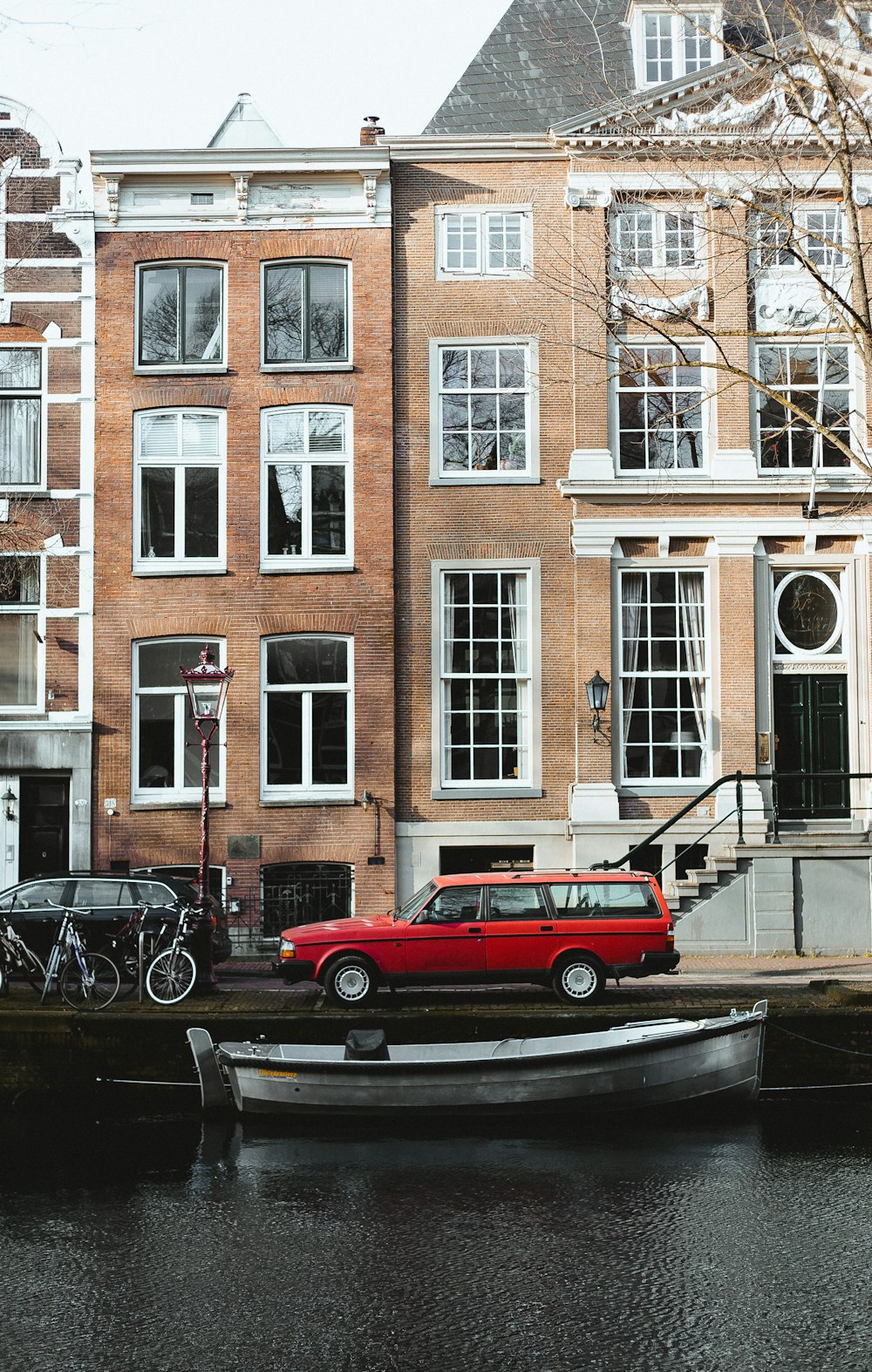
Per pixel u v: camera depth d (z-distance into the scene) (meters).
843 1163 13.80
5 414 23.64
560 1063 15.20
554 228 23.66
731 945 21.23
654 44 24.53
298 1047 15.94
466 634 23.62
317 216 23.66
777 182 22.16
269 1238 11.88
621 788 23.11
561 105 24.39
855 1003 16.39
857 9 16.77
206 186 23.70
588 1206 12.55
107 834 23.02
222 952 19.78
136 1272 11.17
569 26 25.17
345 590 23.36
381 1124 15.49
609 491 23.11
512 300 23.73
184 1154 14.40
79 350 23.55
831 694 23.53
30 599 23.48
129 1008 16.80
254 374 23.56
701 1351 9.65
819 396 20.83
